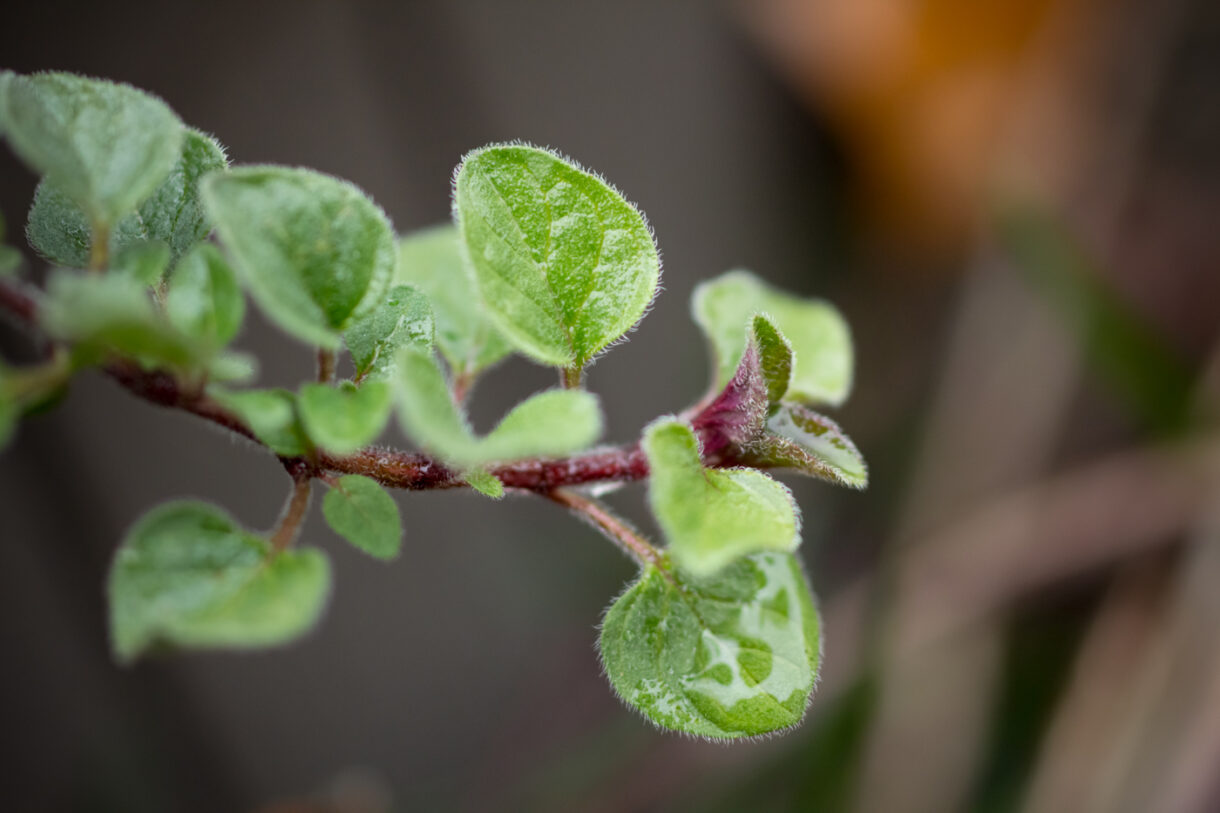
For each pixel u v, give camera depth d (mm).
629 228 201
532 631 519
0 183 397
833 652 434
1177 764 360
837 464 199
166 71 424
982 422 462
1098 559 419
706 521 188
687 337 546
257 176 189
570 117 511
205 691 479
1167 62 486
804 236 571
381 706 518
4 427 181
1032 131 505
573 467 203
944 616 429
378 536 194
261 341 453
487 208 199
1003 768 409
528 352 198
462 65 470
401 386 183
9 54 398
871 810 402
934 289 561
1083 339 426
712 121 547
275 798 486
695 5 525
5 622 436
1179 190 486
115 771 444
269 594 184
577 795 427
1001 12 494
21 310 185
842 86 535
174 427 462
